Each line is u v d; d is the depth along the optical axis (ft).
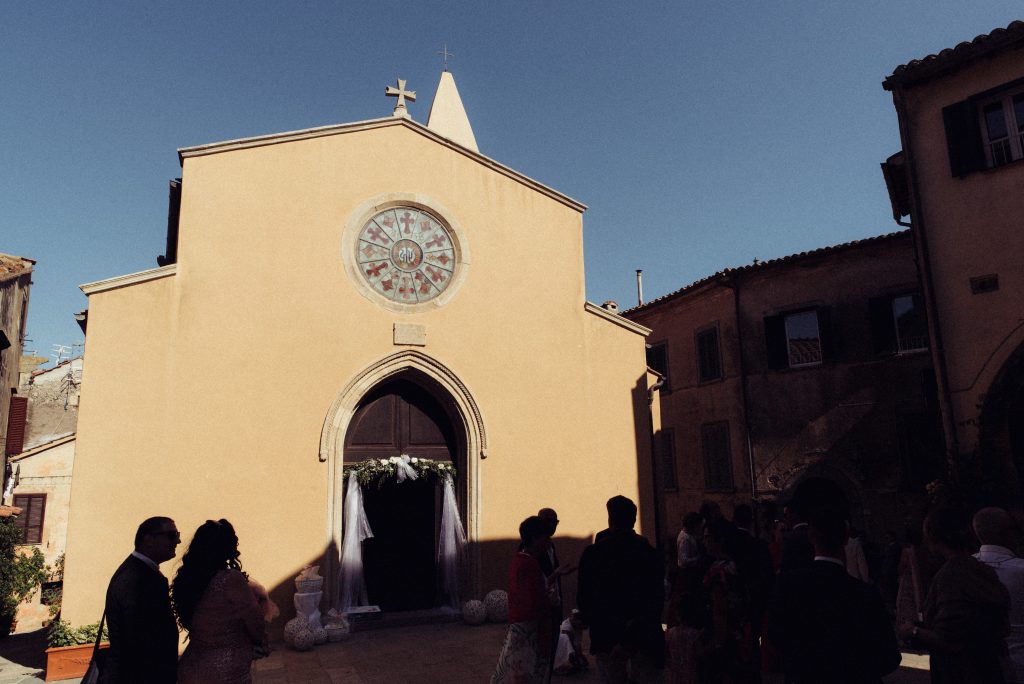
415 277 36.45
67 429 79.71
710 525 16.53
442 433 36.91
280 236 33.94
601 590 15.57
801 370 54.39
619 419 39.91
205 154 33.42
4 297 53.93
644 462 39.88
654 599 15.33
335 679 24.22
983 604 11.25
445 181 38.17
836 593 9.66
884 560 39.11
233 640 12.85
